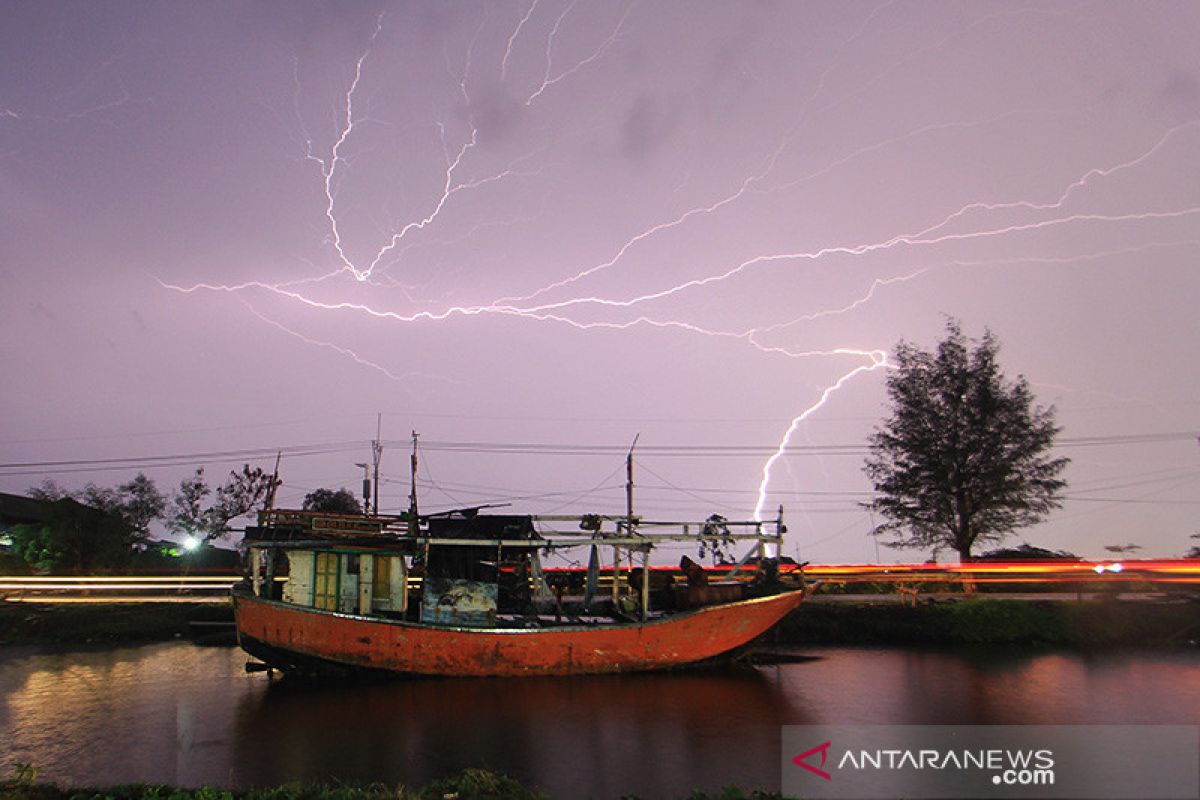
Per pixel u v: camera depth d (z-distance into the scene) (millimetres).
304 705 19047
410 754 15016
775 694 20094
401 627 21406
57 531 40094
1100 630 28531
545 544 22609
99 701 19797
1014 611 29406
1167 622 29109
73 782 13453
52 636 30219
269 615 21359
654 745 15516
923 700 19375
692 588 23688
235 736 16406
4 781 12078
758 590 25406
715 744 15578
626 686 20984
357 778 13547
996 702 19109
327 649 21141
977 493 35281
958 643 28531
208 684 21797
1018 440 35094
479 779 11914
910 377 37219
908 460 36719
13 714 18484
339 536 22922
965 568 35312
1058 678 22172
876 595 35781
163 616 32531
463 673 21719
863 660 25391
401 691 20391
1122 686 21016
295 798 11148
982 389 35656
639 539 23516
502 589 23984
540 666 21906
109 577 36719
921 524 36156
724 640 23312
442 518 23359
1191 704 18828
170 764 14523
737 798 11102
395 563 22875
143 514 48719
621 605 24891
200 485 48625
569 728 16859
